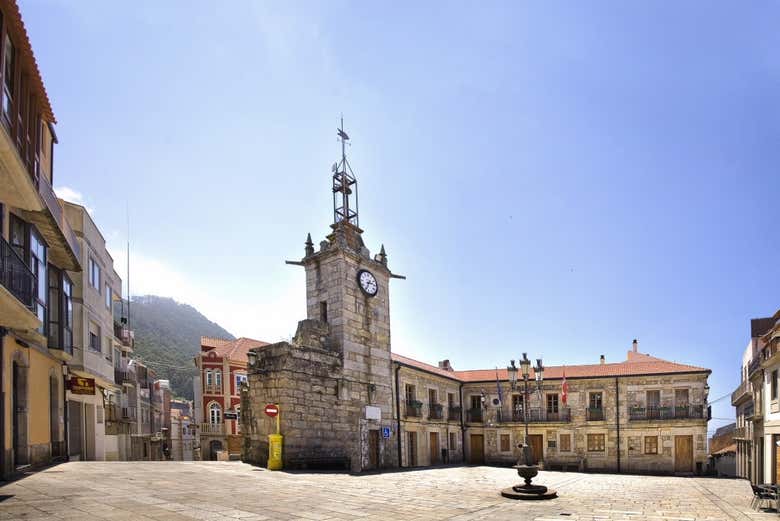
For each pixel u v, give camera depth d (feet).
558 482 68.95
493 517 36.11
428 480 60.34
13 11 36.14
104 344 79.20
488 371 125.18
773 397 65.41
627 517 36.68
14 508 28.68
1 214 42.47
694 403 106.22
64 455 59.93
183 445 200.13
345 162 86.33
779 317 68.95
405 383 92.99
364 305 80.64
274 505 35.42
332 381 71.36
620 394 110.83
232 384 151.02
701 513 39.24
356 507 36.91
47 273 53.62
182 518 28.81
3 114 36.24
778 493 40.45
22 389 48.24
